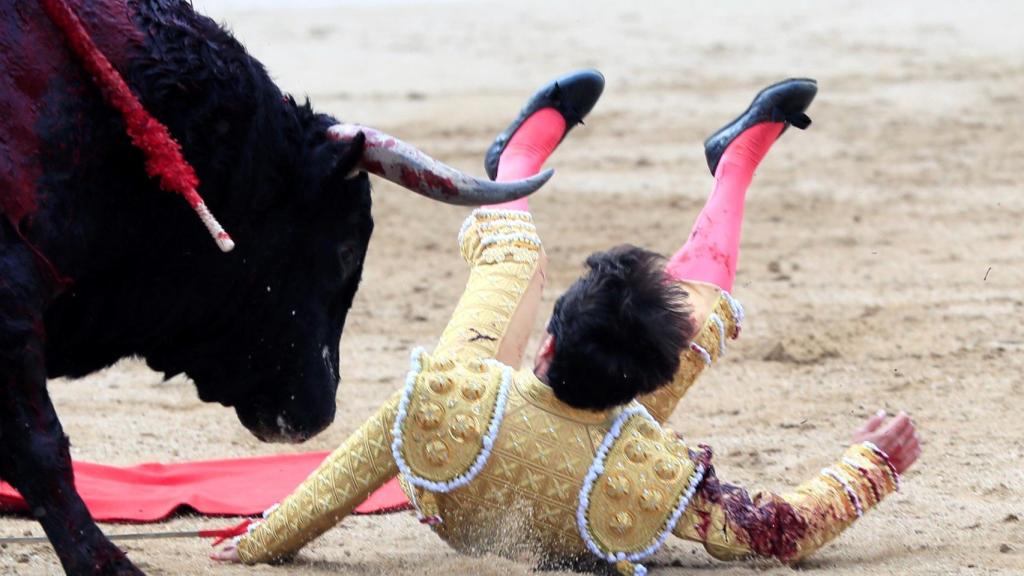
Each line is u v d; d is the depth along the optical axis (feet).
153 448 48.70
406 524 39.47
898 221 85.81
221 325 35.17
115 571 29.99
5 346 29.37
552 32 149.48
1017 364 57.57
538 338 63.46
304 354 35.86
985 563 34.17
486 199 33.96
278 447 48.96
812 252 79.15
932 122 110.93
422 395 31.78
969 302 68.59
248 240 34.30
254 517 40.57
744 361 59.21
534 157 41.65
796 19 152.46
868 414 51.13
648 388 31.48
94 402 54.54
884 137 106.93
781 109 40.91
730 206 39.58
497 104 118.21
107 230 32.19
